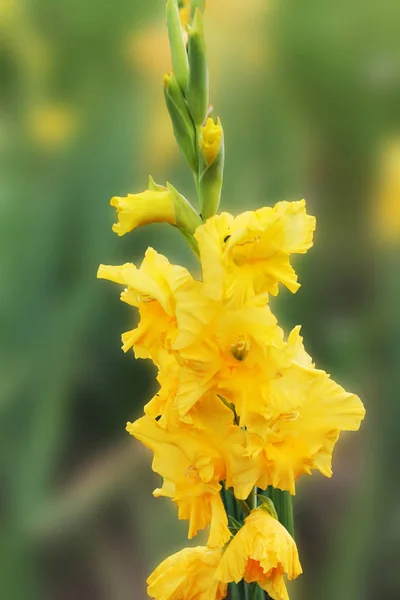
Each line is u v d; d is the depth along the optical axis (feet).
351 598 5.56
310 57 6.00
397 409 5.70
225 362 3.78
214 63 6.09
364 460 5.84
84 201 5.95
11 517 5.98
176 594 4.00
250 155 6.12
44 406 6.04
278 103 6.15
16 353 5.98
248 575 3.88
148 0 5.95
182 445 3.88
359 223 6.19
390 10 5.97
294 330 3.91
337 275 6.17
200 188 3.86
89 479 6.35
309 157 6.20
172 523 6.29
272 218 3.69
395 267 6.04
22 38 5.96
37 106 6.07
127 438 6.55
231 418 3.85
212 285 3.71
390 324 5.82
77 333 6.04
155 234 5.98
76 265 5.99
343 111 6.11
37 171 6.10
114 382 6.36
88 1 5.91
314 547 6.15
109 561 6.24
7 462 6.00
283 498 4.07
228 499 4.04
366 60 6.03
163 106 5.95
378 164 6.14
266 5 6.03
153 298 3.81
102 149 5.91
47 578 6.10
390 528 5.63
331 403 3.89
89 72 6.00
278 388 3.78
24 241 5.95
